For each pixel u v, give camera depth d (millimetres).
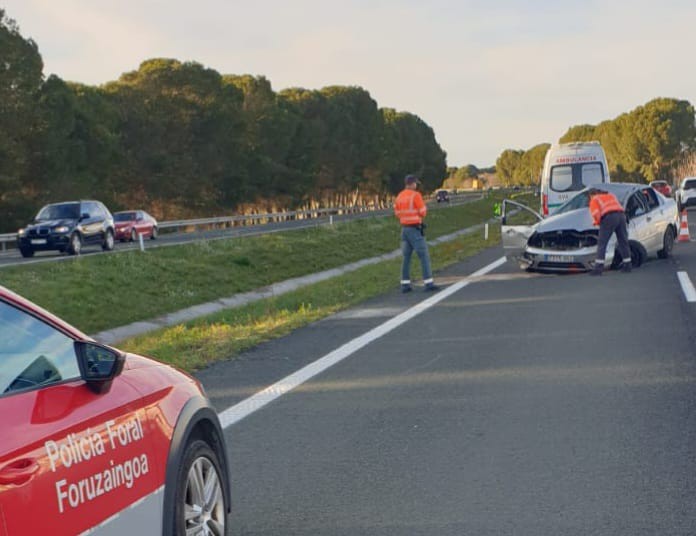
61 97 61125
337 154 116125
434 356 10305
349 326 13117
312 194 111562
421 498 5484
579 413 7379
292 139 103812
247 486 5855
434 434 6926
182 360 10547
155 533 3773
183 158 79062
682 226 27391
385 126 136875
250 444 6871
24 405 3160
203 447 4285
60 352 3557
